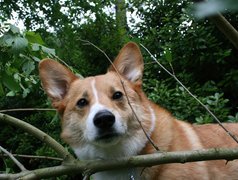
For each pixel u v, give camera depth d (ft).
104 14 5.50
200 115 3.20
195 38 3.83
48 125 4.33
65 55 5.55
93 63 5.32
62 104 1.81
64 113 1.79
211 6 0.37
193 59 3.98
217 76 4.06
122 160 1.08
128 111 1.66
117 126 1.55
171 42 4.04
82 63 5.31
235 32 0.60
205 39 3.79
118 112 1.60
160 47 4.04
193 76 4.05
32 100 4.59
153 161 1.03
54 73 1.85
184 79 3.84
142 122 1.69
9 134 5.49
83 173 1.11
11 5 8.11
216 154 0.97
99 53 5.21
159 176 1.63
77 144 1.73
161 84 3.59
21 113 5.27
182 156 1.00
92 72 5.26
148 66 3.86
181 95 3.34
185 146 1.76
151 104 1.86
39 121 4.49
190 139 1.81
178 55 4.04
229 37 0.61
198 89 3.67
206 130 1.96
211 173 1.81
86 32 5.32
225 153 0.96
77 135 1.72
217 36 3.93
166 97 3.38
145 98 1.80
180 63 4.00
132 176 1.62
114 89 1.69
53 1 8.07
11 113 5.23
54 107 1.83
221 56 3.80
